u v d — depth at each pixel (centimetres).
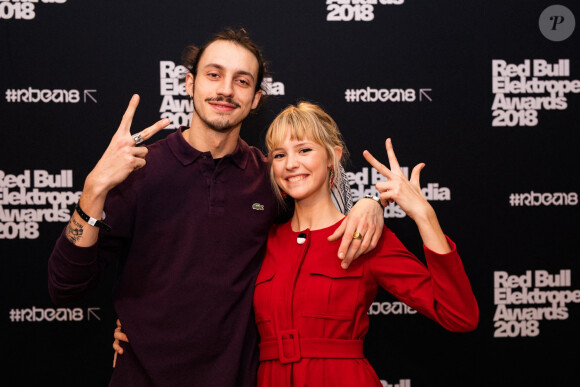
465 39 229
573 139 231
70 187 220
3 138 217
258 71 179
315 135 161
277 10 223
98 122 219
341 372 154
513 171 230
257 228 173
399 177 149
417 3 227
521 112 231
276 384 157
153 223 165
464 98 229
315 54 225
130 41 220
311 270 159
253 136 225
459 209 229
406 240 231
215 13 221
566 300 231
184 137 180
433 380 230
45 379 220
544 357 231
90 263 153
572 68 231
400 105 227
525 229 231
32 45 217
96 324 222
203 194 168
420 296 151
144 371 165
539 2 230
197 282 162
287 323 157
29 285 219
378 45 226
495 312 230
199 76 169
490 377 230
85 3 218
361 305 159
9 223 219
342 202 186
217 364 161
